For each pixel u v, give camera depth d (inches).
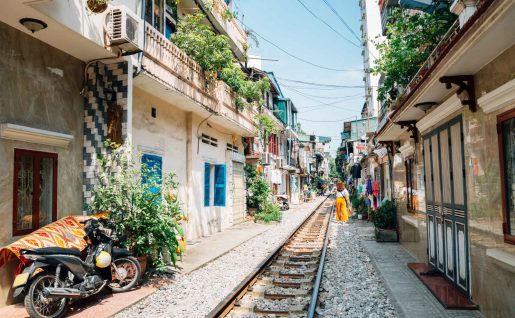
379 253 426.0
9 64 251.4
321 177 3312.0
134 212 302.0
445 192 288.2
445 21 378.9
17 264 249.1
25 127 251.9
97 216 287.3
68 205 297.0
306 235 609.3
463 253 251.4
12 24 250.1
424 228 354.6
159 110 458.6
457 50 190.7
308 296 268.4
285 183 1595.7
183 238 352.8
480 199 221.0
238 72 634.8
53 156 284.0
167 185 336.5
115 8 297.3
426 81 247.1
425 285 280.5
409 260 382.9
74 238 261.6
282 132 1505.9
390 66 424.8
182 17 575.2
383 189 745.6
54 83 288.5
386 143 551.8
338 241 536.4
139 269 284.8
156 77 380.8
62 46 288.5
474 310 226.8
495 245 202.4
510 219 189.3
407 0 394.3
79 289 234.7
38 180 270.2
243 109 699.4
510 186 188.9
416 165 389.1
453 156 268.1
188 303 260.2
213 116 571.8
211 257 408.5
